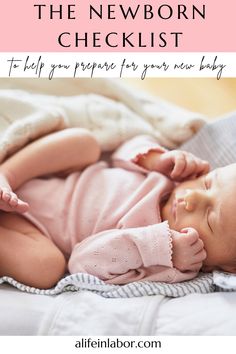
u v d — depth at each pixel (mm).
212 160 1289
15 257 1019
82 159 1196
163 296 934
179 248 987
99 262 1009
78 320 879
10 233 1062
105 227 1111
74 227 1117
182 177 1177
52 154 1153
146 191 1153
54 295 985
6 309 902
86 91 1447
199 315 851
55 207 1138
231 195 1017
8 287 1013
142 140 1307
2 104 1228
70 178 1188
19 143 1160
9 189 1030
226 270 1049
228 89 1867
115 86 1437
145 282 973
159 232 988
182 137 1356
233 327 817
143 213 1095
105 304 898
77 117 1328
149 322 855
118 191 1161
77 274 963
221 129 1318
